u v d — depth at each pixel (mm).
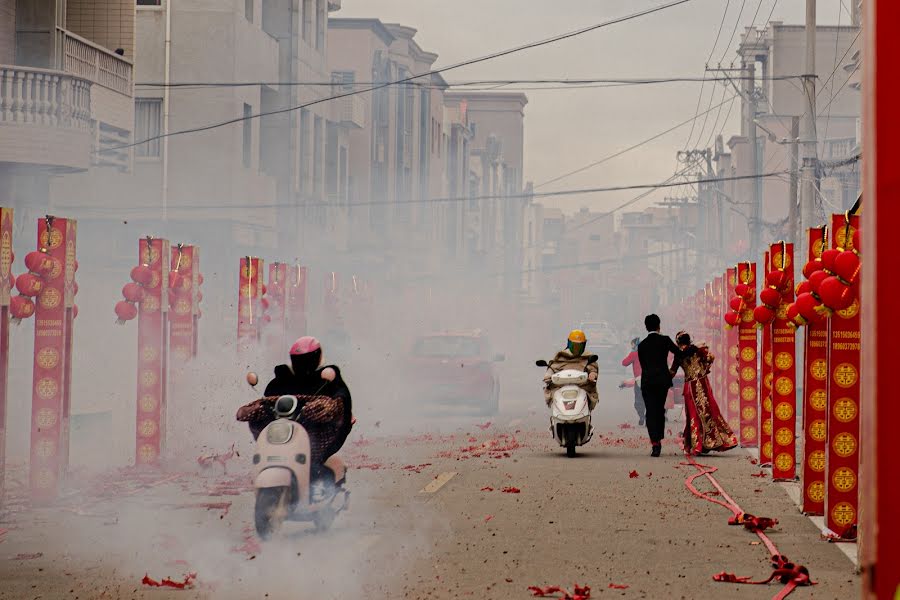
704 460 21672
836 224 12562
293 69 55656
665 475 19109
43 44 31672
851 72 64875
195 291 21203
